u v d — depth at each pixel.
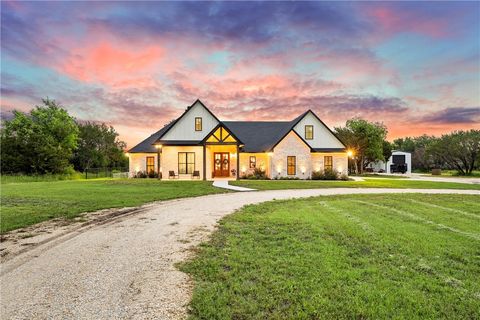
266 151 29.14
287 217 9.75
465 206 12.21
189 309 3.75
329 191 18.77
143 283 4.55
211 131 26.81
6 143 37.72
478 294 4.14
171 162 28.25
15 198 13.89
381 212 10.70
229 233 7.66
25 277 4.79
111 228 8.24
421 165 67.81
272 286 4.33
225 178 29.27
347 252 5.98
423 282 4.52
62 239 7.09
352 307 3.71
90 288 4.37
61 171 39.69
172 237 7.29
